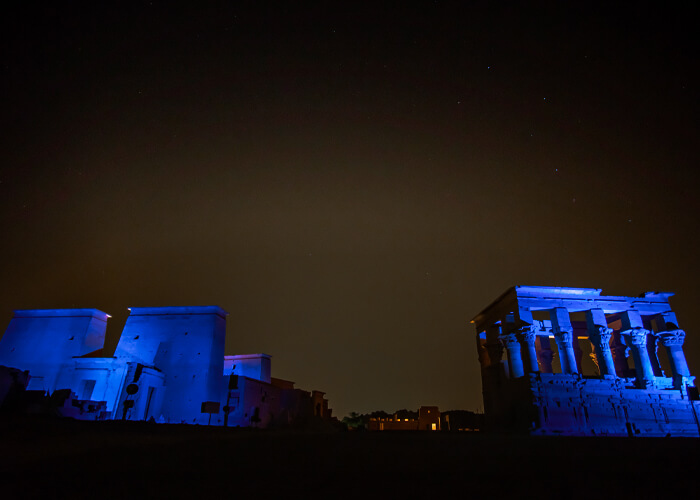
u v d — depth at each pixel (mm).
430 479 10328
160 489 8922
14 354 37469
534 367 31344
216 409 28031
